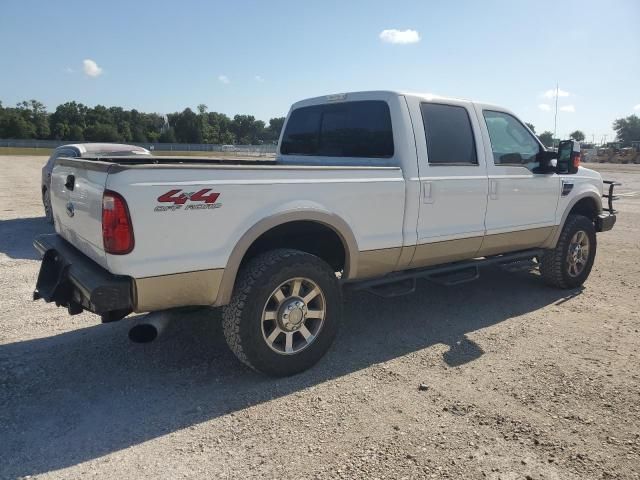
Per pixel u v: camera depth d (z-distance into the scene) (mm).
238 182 3375
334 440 2947
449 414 3240
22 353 4113
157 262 3129
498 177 5023
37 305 5309
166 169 3123
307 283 3764
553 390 3562
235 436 2990
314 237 4320
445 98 4711
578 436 3008
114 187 2975
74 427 3068
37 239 4336
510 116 5312
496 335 4621
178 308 3520
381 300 5660
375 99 4562
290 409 3295
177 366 3914
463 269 5145
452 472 2668
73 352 4145
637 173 32844
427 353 4211
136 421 3141
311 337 3822
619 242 9297
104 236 3039
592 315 5199
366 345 4383
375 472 2662
